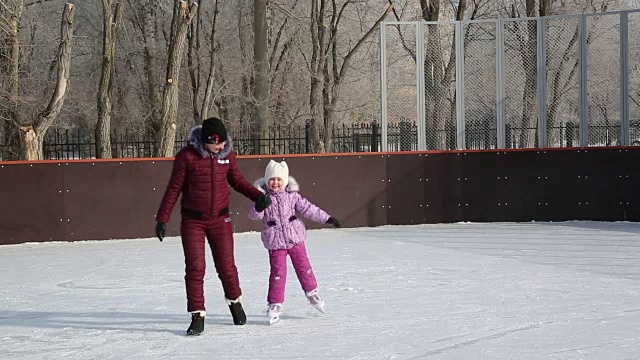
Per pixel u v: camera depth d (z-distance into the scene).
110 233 16.52
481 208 18.34
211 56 29.47
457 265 12.11
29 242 16.05
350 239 15.80
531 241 14.90
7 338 7.89
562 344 7.20
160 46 33.91
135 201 16.69
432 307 8.97
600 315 8.40
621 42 17.95
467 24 18.50
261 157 17.36
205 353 7.12
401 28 22.64
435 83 18.56
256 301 9.60
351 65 35.88
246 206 17.36
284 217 8.42
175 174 7.88
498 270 11.55
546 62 18.36
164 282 11.15
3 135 27.84
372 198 18.03
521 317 8.35
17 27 24.95
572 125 18.30
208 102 29.52
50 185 16.17
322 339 7.54
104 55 20.52
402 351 7.04
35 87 29.56
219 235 8.10
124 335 7.91
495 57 18.48
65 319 8.78
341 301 9.42
